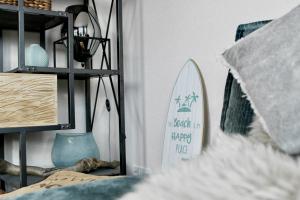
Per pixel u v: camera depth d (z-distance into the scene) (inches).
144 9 77.6
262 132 24.3
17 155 71.6
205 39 61.9
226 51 31.0
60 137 70.1
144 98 78.0
